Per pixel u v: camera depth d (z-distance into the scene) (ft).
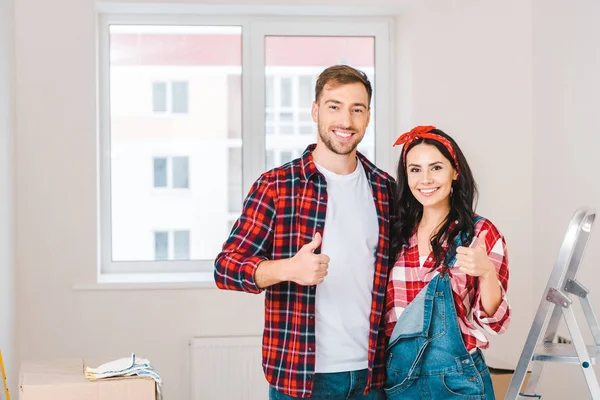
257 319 12.28
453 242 7.07
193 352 11.91
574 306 10.55
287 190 7.14
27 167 11.90
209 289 12.17
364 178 7.43
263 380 12.03
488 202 12.35
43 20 11.90
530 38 12.28
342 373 6.99
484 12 12.29
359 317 7.08
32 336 11.92
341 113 7.02
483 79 12.30
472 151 12.34
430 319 6.97
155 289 12.08
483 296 6.75
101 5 12.15
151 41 12.83
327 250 7.06
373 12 12.68
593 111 10.21
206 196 13.01
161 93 12.88
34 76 11.89
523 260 12.36
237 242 7.02
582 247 7.34
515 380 7.25
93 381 7.76
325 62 13.05
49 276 11.95
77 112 11.99
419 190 7.16
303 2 12.27
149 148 12.91
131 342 12.07
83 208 12.03
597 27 10.09
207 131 12.98
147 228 12.94
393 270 7.32
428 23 12.28
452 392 6.93
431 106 12.32
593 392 6.97
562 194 11.21
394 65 13.03
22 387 7.60
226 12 12.67
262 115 12.94
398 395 7.17
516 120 12.34
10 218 11.38
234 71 12.97
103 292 12.00
